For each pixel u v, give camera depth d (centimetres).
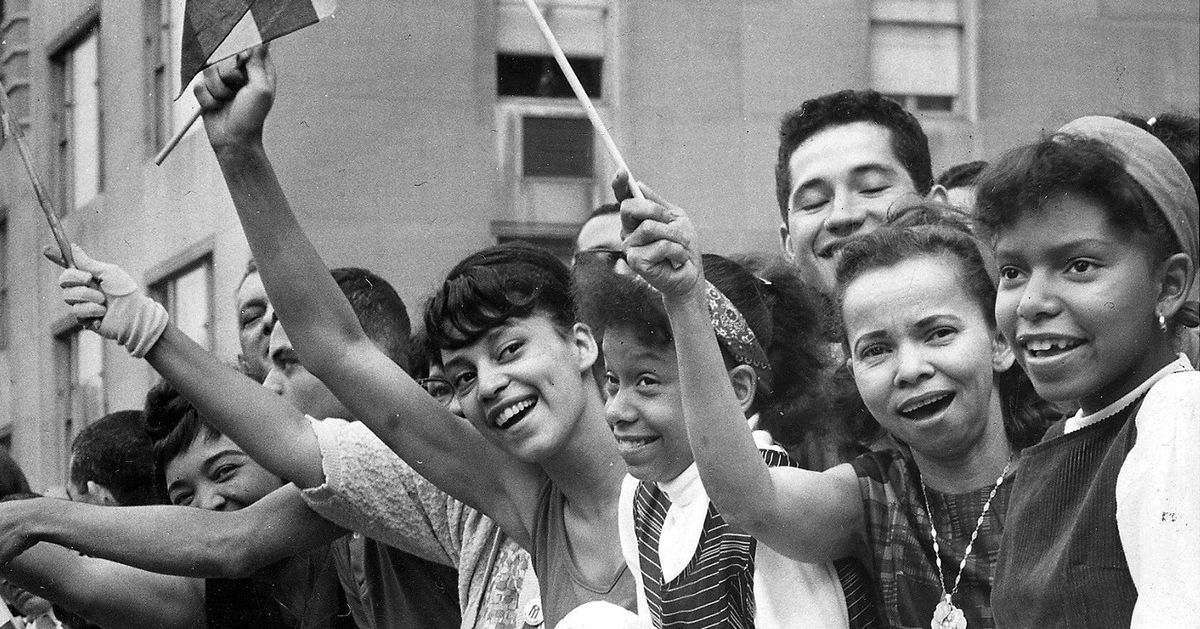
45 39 1445
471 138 1202
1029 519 273
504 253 384
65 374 1445
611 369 349
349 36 1188
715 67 1233
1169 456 250
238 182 377
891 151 437
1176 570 245
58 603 461
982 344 323
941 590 325
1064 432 280
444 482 394
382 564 434
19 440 1484
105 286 402
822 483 330
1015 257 275
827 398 373
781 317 372
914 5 1262
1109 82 1277
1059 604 263
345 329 391
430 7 1195
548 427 371
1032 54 1282
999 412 330
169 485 477
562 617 372
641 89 1233
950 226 332
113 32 1334
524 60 1226
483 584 399
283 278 385
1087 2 1277
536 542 385
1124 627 257
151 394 482
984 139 1264
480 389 374
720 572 339
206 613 464
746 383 359
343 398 391
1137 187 268
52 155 1423
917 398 322
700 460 312
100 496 525
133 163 1295
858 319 328
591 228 474
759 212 1233
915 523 330
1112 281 268
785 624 331
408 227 1190
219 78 370
